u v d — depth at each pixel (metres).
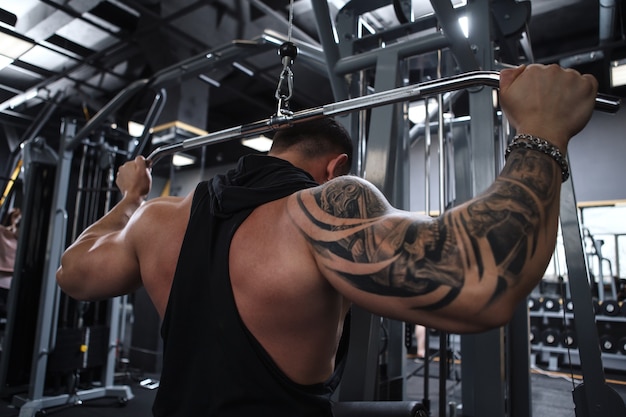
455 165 2.56
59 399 2.68
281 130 0.65
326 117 0.65
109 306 3.07
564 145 0.42
